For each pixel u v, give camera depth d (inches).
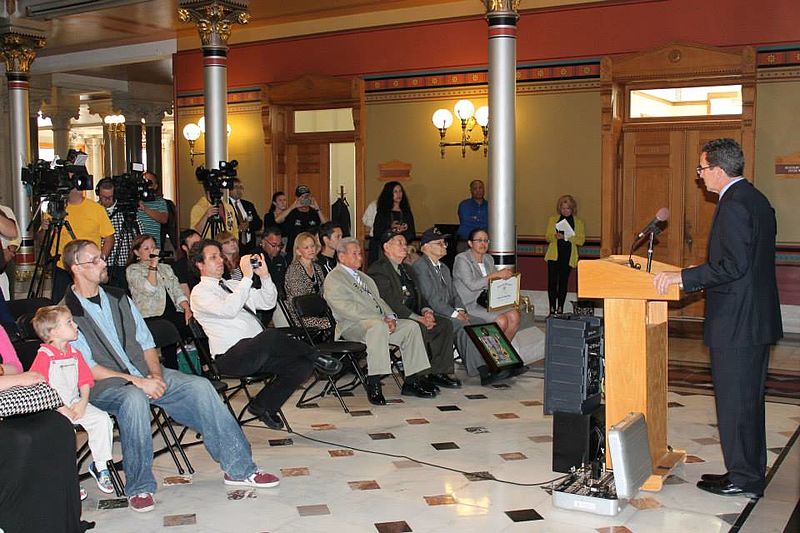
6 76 539.8
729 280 169.0
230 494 184.9
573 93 435.5
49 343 170.7
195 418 190.4
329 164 519.5
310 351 230.5
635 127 434.3
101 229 308.8
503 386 290.0
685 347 352.5
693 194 424.8
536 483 191.3
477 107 458.6
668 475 190.9
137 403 177.9
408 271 288.7
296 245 282.8
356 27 490.6
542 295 451.8
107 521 169.0
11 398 139.9
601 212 432.8
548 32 439.2
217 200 359.6
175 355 265.1
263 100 523.2
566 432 192.5
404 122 480.7
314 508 176.2
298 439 227.1
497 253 339.6
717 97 414.6
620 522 167.5
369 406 262.8
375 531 163.9
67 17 502.3
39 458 137.7
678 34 409.1
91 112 914.7
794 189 391.5
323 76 499.8
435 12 466.3
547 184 446.6
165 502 179.9
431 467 202.8
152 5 465.1
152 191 367.9
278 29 517.7
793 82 387.5
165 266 273.0
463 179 466.3
